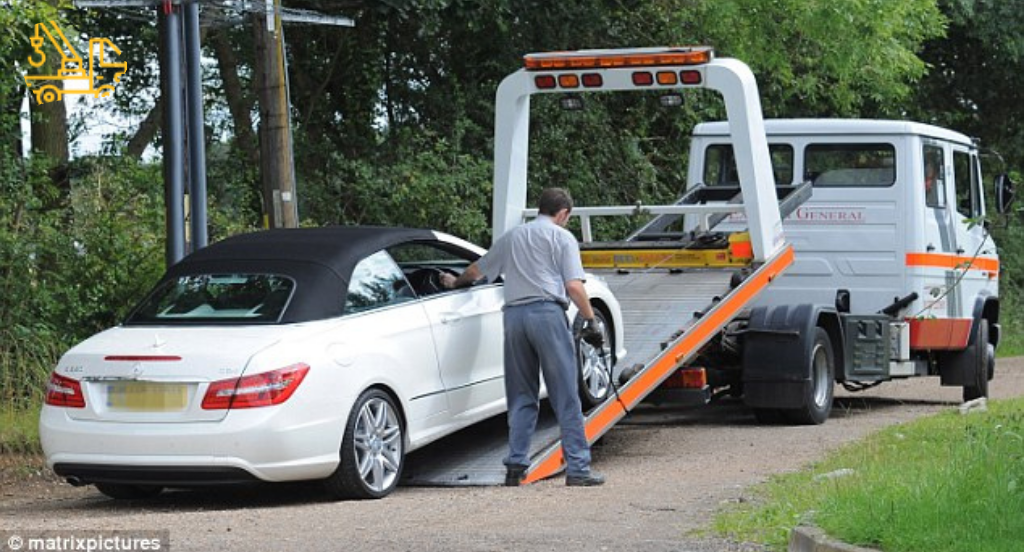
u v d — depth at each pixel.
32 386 18.88
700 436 18.14
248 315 13.32
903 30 34.84
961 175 22.59
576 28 31.09
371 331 13.49
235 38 30.02
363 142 30.69
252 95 30.34
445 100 30.78
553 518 11.63
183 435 12.48
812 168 21.02
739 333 19.25
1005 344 39.28
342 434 12.95
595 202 31.80
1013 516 9.31
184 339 12.98
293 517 12.13
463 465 14.83
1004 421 14.86
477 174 28.70
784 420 19.33
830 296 20.94
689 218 20.98
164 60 17.36
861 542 9.28
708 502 12.30
